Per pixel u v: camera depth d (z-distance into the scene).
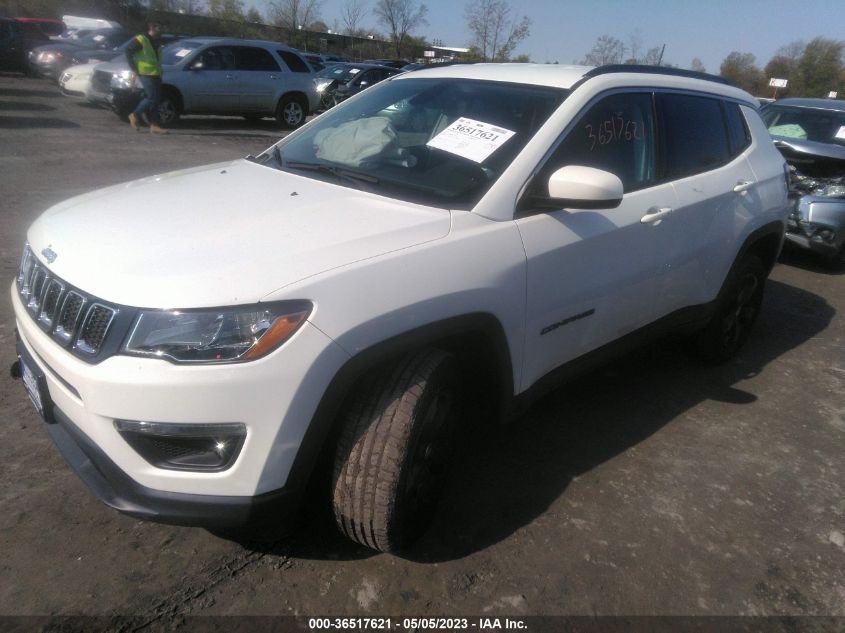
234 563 2.43
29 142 9.73
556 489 3.01
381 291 2.14
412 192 2.70
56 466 2.85
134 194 2.74
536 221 2.69
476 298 2.40
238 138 12.28
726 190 3.77
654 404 3.86
